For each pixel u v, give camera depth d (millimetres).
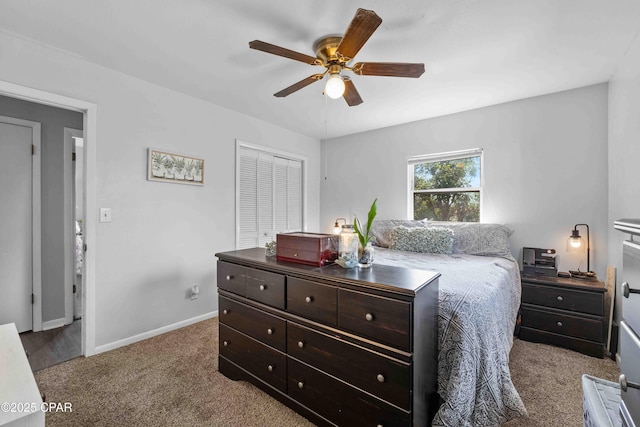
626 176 2080
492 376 1391
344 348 1379
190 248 2904
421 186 3633
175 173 2768
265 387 1729
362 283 1303
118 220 2396
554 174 2766
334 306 1407
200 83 2605
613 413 959
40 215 2742
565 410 1647
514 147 2959
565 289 2410
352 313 1343
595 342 2283
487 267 2207
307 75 2441
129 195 2461
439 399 1392
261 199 3729
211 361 2182
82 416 1591
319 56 1940
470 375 1302
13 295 2609
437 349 1411
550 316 2467
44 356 2240
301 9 1625
